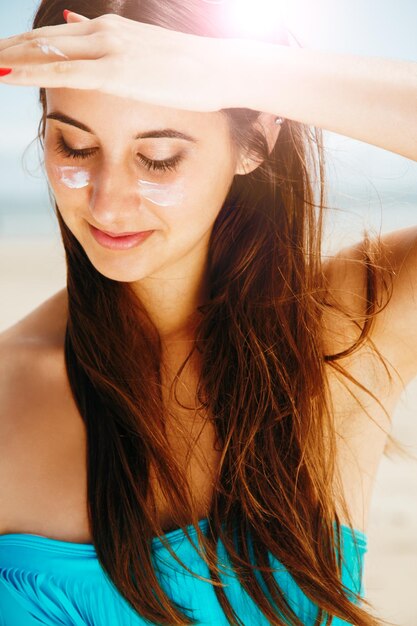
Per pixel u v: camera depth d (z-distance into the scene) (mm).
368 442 1537
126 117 1096
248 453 1440
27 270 12688
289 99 1140
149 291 1428
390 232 1494
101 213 1151
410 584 3551
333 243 1578
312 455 1448
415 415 5227
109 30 1048
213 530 1410
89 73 1031
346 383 1505
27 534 1399
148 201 1162
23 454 1432
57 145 1170
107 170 1137
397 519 4227
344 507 1488
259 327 1460
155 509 1398
